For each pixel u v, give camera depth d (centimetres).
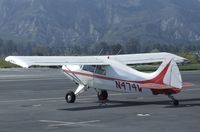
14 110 3975
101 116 3569
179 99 4691
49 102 4591
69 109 4006
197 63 15862
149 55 4600
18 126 3167
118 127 3095
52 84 7038
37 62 3912
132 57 4556
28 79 8294
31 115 3662
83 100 4734
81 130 3002
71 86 6631
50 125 3194
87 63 4159
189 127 3083
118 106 4181
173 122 3272
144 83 4041
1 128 3095
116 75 4209
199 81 7356
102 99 4562
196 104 4259
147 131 2958
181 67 11950
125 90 4166
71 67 4544
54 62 4016
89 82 4403
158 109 3934
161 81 3994
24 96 5253
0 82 7588
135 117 3506
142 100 4634
